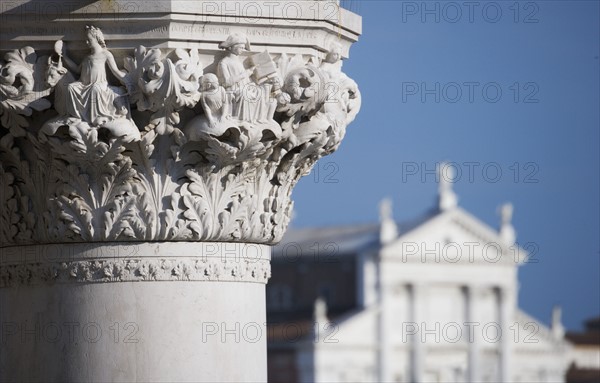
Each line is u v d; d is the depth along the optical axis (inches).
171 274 1104.8
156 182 1092.5
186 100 1056.2
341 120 1159.6
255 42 1085.1
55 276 1111.0
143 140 1074.1
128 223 1091.3
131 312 1102.4
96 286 1104.2
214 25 1064.8
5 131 1111.6
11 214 1123.9
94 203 1093.8
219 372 1117.1
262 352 1160.8
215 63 1074.1
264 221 1144.2
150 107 1060.5
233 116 1071.6
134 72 1058.1
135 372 1098.7
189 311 1109.1
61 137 1071.6
